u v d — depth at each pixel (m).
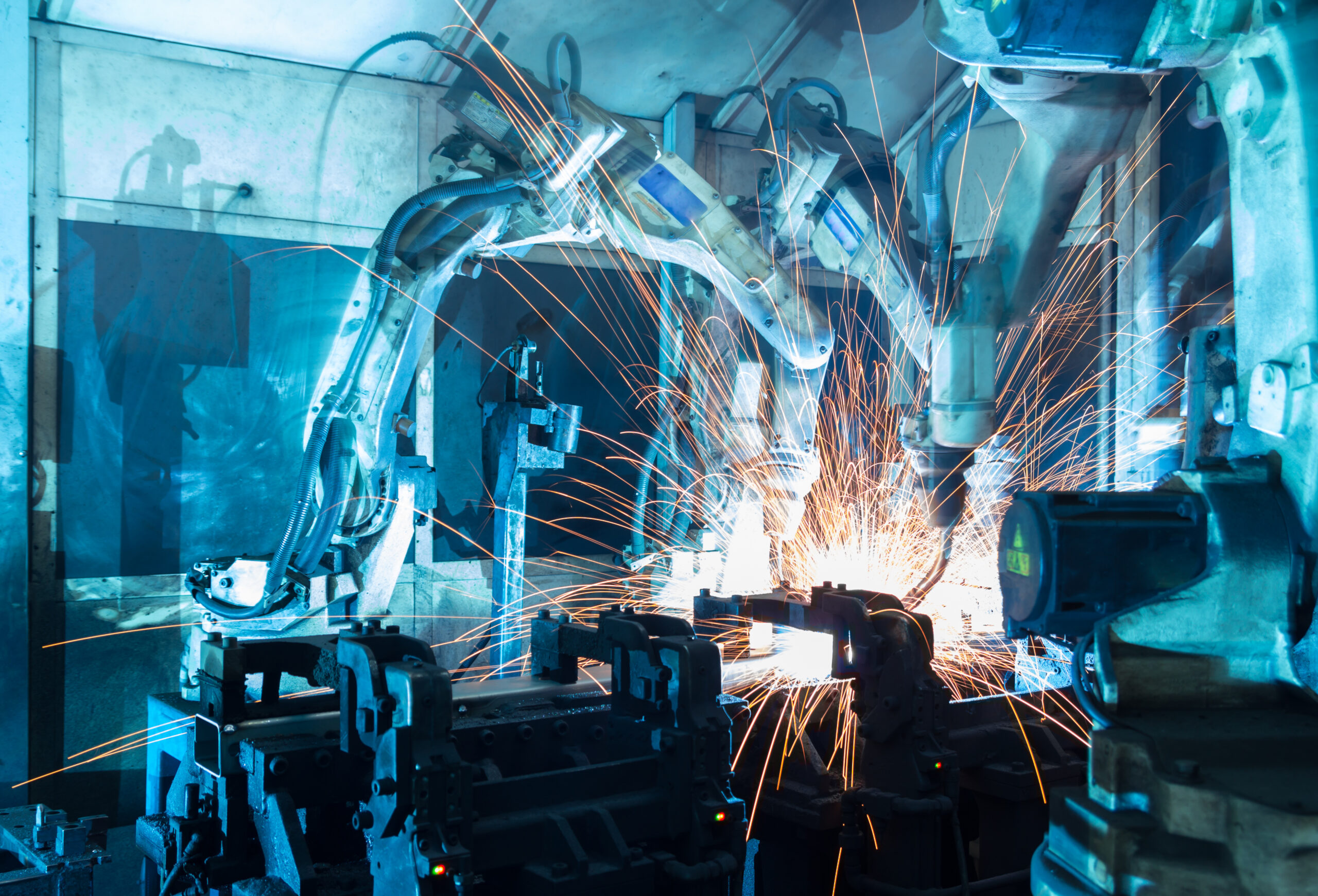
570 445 4.19
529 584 5.32
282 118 4.68
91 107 4.29
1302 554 1.78
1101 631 1.74
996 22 2.06
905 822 2.64
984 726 3.09
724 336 4.97
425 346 5.04
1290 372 1.79
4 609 4.00
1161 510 1.87
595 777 2.38
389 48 4.68
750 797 3.00
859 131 4.70
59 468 4.29
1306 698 1.73
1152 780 1.49
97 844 2.39
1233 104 1.94
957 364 3.38
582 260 5.46
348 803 2.47
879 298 4.57
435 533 5.11
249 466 4.68
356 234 4.88
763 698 3.05
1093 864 1.50
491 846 2.15
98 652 4.36
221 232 4.58
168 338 4.50
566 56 4.91
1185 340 2.18
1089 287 5.66
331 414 3.61
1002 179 5.63
